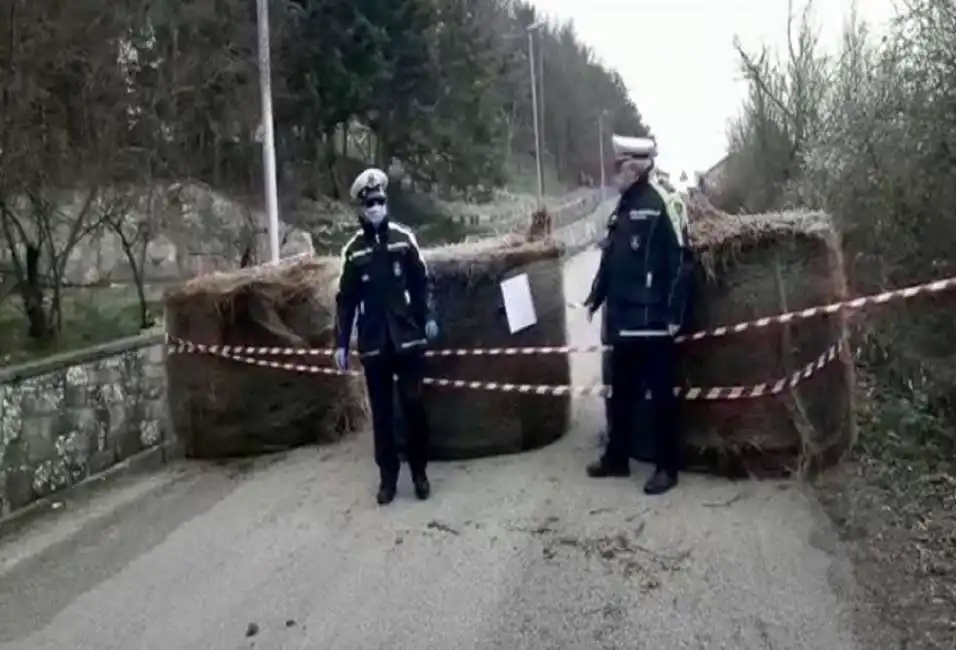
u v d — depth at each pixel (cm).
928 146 649
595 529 585
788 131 1359
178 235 1784
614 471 679
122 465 847
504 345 740
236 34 2522
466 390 741
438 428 744
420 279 666
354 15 2936
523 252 749
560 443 776
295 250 2303
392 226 666
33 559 643
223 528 662
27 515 741
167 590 564
